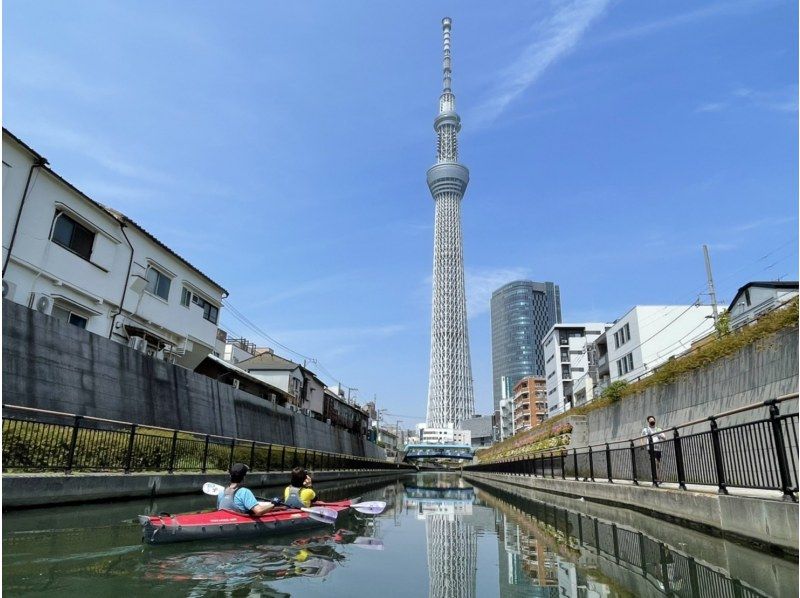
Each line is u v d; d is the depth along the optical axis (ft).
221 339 142.41
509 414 387.34
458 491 99.96
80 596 16.14
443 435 437.99
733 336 53.98
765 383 46.73
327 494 69.00
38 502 31.50
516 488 91.56
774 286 92.73
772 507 21.84
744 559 22.24
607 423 88.33
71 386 49.24
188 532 24.58
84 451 38.86
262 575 20.12
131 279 66.13
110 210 64.80
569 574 21.36
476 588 19.21
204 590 17.65
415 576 21.29
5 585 16.78
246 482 56.75
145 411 60.44
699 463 32.07
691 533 29.09
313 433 125.70
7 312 43.04
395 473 225.15
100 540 24.12
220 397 79.92
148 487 41.34
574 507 50.44
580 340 250.37
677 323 151.23
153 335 70.44
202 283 83.97
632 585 19.01
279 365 133.18
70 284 56.03
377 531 35.06
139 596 16.53
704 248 115.55
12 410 41.91
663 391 67.82
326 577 20.57
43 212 52.54
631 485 40.73
